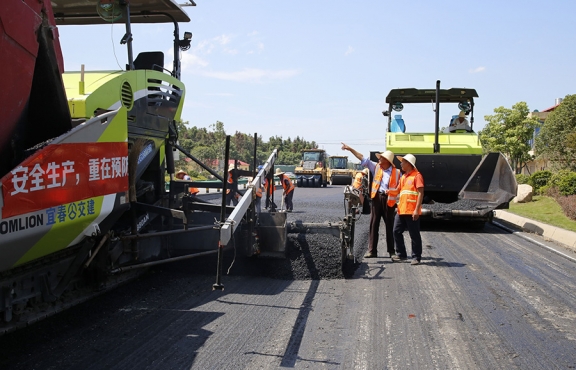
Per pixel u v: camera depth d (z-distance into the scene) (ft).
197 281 20.81
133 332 14.64
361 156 27.78
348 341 14.32
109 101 16.10
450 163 37.32
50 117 13.57
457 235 34.94
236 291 19.44
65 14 22.93
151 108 19.65
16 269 12.76
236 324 15.57
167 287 19.67
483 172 37.35
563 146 85.76
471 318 16.57
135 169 16.96
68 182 11.99
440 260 26.03
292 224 22.61
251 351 13.46
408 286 20.57
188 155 23.54
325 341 14.29
